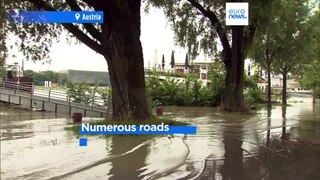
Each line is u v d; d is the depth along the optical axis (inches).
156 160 385.7
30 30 706.8
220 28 1094.4
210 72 1561.3
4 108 1275.8
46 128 671.1
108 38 632.4
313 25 1312.7
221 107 1165.1
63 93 1208.2
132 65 634.2
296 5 1258.0
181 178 320.2
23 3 604.4
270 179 322.7
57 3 720.3
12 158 374.9
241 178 324.2
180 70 2092.8
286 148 485.4
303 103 2075.5
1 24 553.0
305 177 331.9
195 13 1179.9
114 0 604.4
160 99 1478.8
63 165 350.3
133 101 634.8
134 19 639.8
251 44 1139.3
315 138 579.5
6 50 583.8
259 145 504.7
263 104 1745.8
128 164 364.8
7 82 1487.5
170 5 1112.8
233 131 648.4
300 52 1370.6
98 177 314.7
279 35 1323.8
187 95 1472.7
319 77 1824.6
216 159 404.2
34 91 1369.3
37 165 347.6
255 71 1755.7
